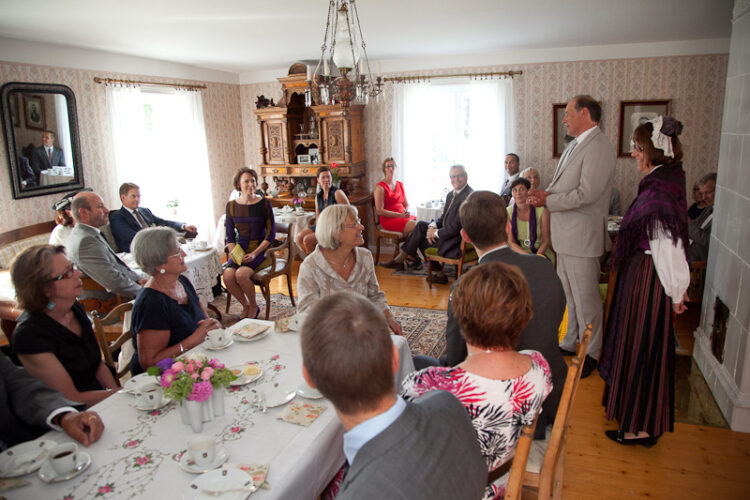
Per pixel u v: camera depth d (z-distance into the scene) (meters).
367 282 2.44
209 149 6.49
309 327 0.85
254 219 4.29
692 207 4.17
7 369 1.58
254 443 1.35
